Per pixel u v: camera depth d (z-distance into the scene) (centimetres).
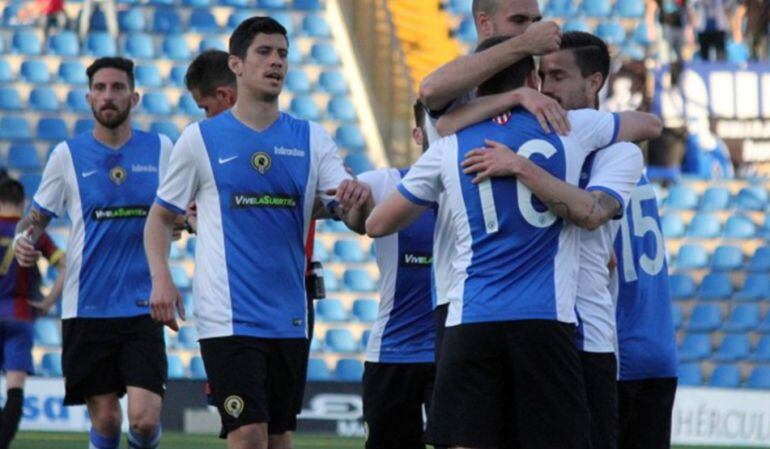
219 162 1977
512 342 1603
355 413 4372
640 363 1911
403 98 5850
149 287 2475
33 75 6006
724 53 5891
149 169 2484
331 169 2028
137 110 5888
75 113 5859
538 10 1822
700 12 5903
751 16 5956
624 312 1912
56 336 5038
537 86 1780
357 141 5859
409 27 6134
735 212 5694
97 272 2458
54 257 3209
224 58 2306
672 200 5697
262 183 1981
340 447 3853
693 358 5181
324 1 6338
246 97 1997
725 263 5503
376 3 6006
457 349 1627
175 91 5988
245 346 1959
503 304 1605
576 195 1603
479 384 1619
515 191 1611
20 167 5631
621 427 1944
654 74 5697
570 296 1627
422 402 2152
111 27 6159
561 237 1622
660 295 1933
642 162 1692
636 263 1911
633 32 6412
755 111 5709
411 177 1675
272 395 2014
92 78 2466
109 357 2461
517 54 1628
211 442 3916
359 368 5012
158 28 6253
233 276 1969
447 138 1661
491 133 1639
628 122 1700
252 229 1978
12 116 5809
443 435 1628
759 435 4356
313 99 6006
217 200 1981
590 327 1723
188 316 5100
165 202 1995
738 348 5228
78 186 2461
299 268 2022
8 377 3241
